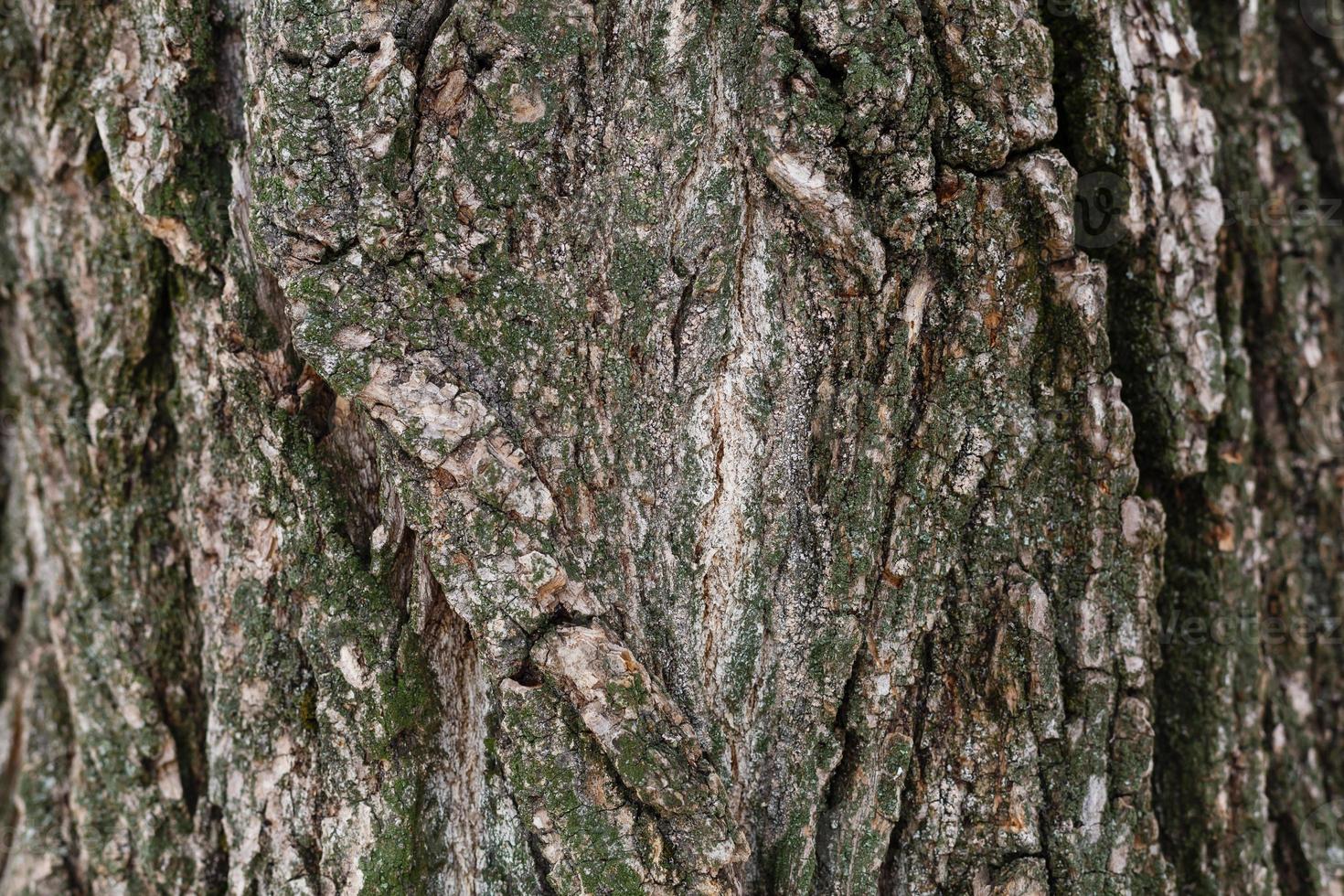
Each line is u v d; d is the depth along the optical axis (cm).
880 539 70
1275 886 75
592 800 68
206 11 71
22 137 77
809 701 70
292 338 70
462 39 68
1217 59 77
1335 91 82
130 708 75
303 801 71
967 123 69
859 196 69
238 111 72
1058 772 71
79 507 76
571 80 69
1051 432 71
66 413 76
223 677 72
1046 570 71
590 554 69
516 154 68
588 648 68
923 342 70
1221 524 75
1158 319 73
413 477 68
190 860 75
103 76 72
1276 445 79
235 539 72
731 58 69
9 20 76
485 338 68
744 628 70
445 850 70
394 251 68
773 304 70
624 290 69
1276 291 79
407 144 68
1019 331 71
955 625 71
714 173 69
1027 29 70
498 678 68
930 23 69
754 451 70
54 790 81
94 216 75
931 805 71
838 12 69
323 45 67
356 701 70
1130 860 72
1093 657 71
